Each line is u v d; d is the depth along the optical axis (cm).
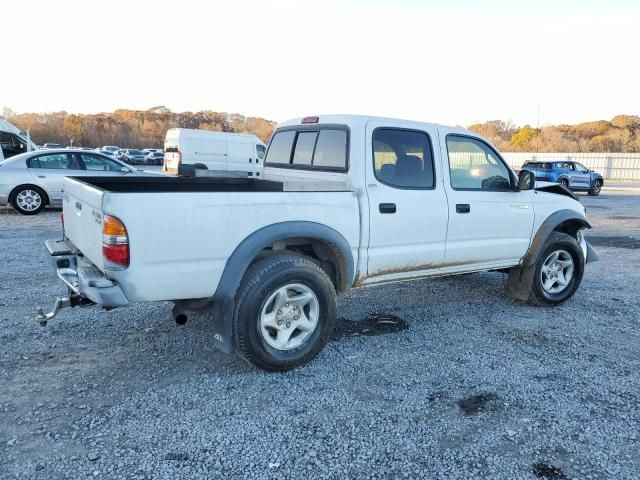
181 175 521
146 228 321
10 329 451
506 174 525
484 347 442
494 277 701
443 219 463
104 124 8988
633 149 6047
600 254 908
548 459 281
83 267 352
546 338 468
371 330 480
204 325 474
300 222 378
